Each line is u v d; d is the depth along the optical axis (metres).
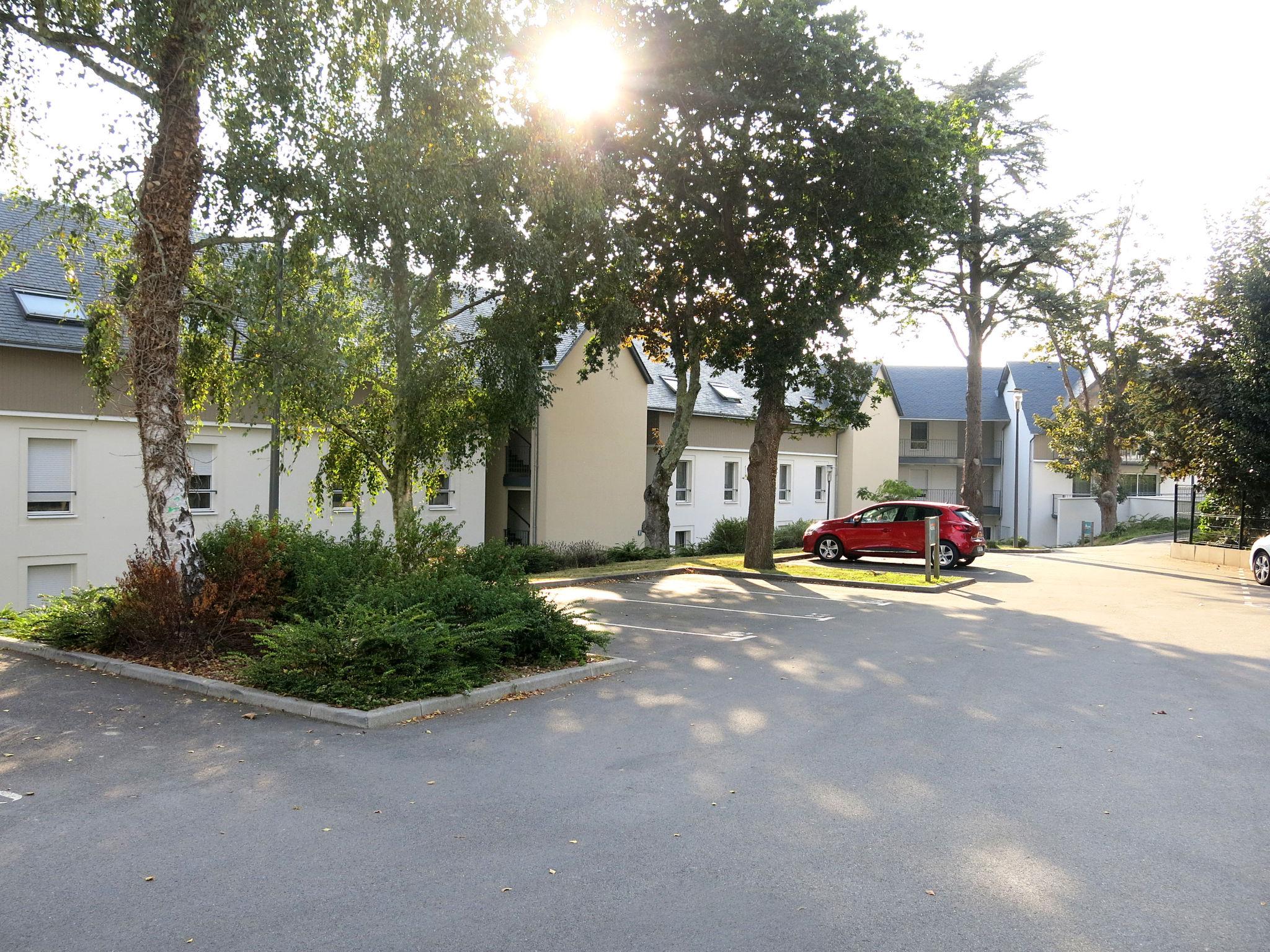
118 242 12.38
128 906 4.04
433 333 17.52
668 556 27.08
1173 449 25.38
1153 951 3.76
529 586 10.89
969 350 34.56
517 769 6.10
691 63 17.36
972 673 9.58
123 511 21.41
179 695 8.00
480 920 3.96
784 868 4.54
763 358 19.81
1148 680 9.29
